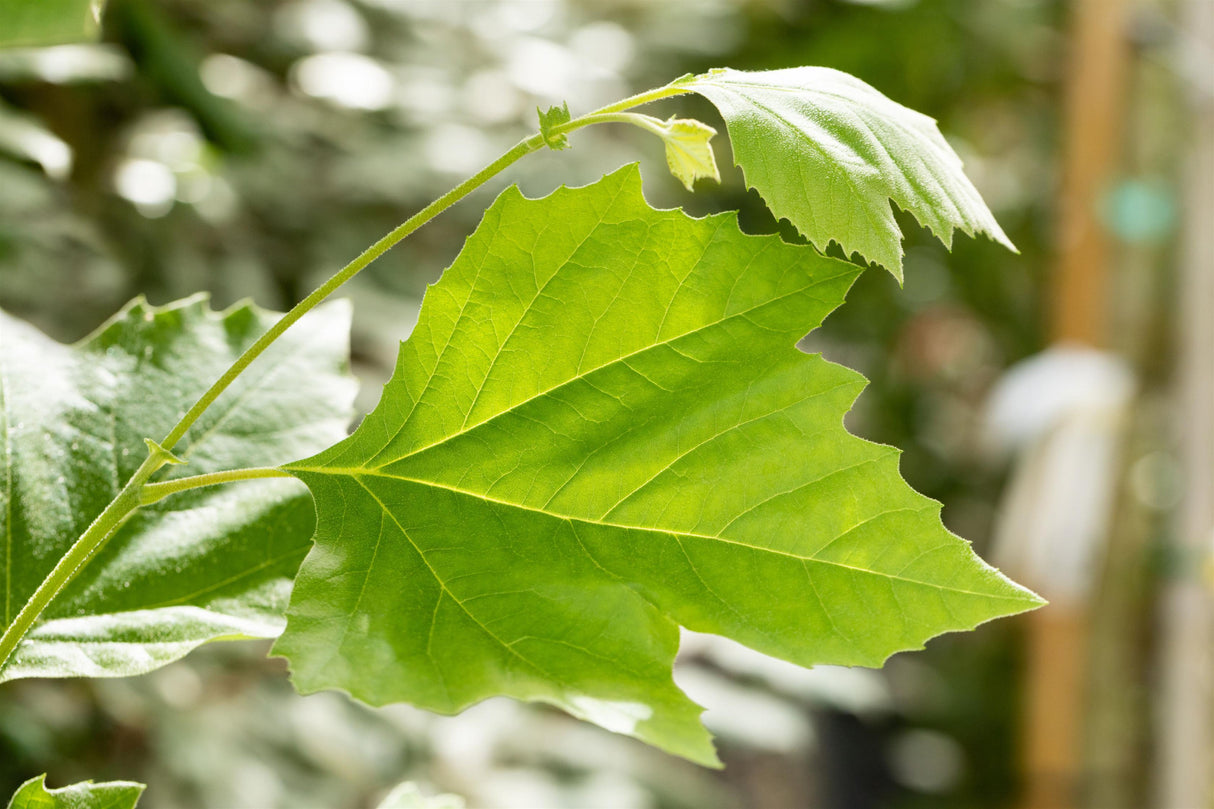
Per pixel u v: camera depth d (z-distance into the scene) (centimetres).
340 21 259
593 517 77
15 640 76
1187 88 314
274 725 203
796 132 75
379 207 254
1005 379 358
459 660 76
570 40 307
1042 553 314
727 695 243
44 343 82
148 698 184
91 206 206
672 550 77
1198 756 293
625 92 313
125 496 76
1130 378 322
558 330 76
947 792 392
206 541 81
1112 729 320
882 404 418
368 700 75
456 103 265
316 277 231
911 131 76
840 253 90
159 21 198
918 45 367
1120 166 339
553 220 76
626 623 76
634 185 76
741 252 76
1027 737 337
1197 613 290
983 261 416
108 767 184
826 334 402
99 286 189
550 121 75
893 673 402
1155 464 321
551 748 240
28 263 178
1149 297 329
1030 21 378
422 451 77
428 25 278
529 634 76
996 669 404
